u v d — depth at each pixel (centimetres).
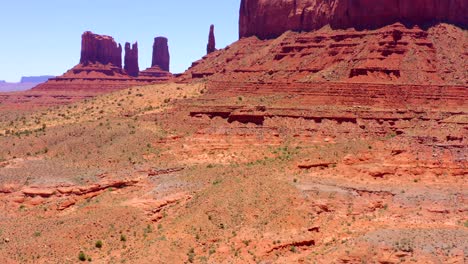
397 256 10669
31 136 18875
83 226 12812
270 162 15788
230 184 13775
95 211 13650
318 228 12462
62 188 15200
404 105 18075
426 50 19812
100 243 12462
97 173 15900
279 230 12306
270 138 17300
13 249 12238
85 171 16138
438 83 18675
